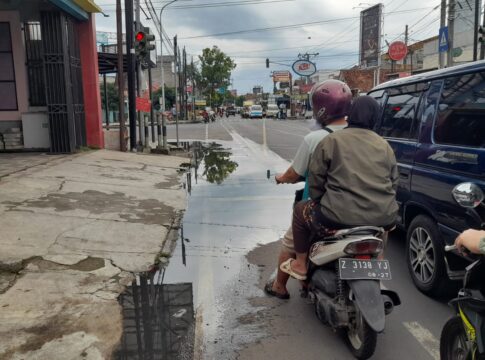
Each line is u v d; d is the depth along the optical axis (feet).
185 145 67.36
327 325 12.57
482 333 7.98
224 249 19.36
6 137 42.27
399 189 16.31
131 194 28.37
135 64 53.88
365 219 10.53
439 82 15.23
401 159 16.48
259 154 55.16
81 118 45.75
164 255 18.30
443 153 13.84
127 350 11.23
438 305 13.75
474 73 13.43
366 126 11.38
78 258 17.06
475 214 9.49
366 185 10.68
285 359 10.96
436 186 13.89
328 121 12.67
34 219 20.65
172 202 27.53
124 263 17.03
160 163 43.83
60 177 30.30
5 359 10.50
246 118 229.25
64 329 11.99
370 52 166.09
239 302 14.12
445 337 9.47
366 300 10.00
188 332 12.21
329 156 11.05
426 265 14.39
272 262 17.79
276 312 13.44
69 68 41.27
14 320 12.35
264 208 26.73
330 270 11.32
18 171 31.01
